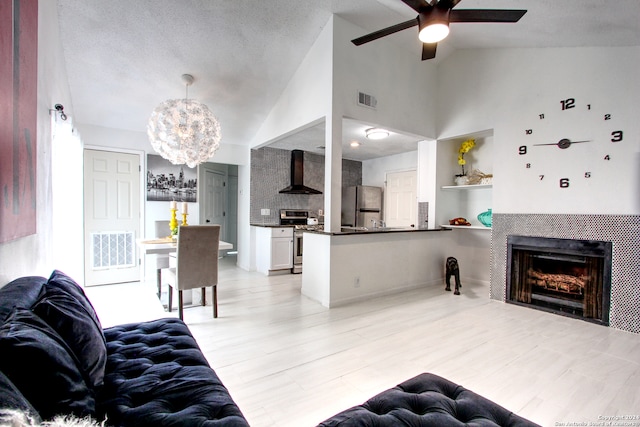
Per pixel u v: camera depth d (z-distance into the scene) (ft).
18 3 4.22
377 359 7.33
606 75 9.91
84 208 13.85
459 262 16.03
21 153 4.33
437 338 8.56
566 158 10.75
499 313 10.80
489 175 14.44
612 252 9.70
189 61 11.50
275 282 15.17
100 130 14.19
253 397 5.84
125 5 9.18
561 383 6.39
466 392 4.20
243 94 13.80
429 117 14.73
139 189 15.10
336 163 11.33
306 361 7.22
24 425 1.92
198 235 9.80
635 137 9.36
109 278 14.44
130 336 5.52
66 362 3.21
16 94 4.14
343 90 11.42
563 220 10.78
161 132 10.30
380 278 12.78
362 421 3.46
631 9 7.38
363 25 11.72
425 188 16.42
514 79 12.14
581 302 10.36
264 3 9.95
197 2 9.45
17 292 3.77
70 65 10.75
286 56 12.20
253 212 18.35
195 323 9.61
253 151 18.25
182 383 4.04
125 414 3.41
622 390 6.15
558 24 9.05
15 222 4.11
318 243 11.89
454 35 12.15
